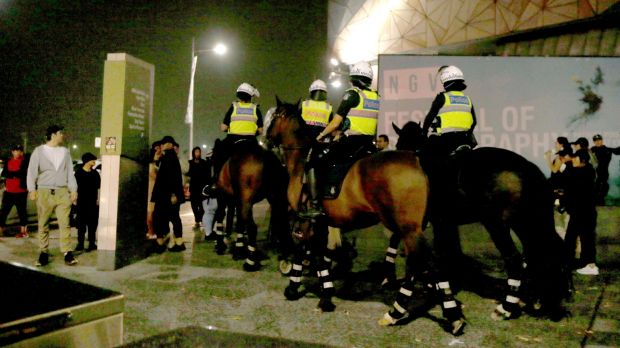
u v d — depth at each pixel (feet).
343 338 14.99
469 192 15.85
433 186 15.46
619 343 14.46
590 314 17.34
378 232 33.27
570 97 35.78
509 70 36.42
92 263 25.57
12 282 5.32
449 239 16.70
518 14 48.67
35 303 4.89
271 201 24.70
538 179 15.31
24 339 4.56
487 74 36.65
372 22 57.67
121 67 24.06
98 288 5.64
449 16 52.85
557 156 29.14
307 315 17.29
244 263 24.56
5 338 4.39
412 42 55.42
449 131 17.53
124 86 24.03
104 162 24.02
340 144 17.80
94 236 29.73
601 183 32.14
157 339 4.47
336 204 17.38
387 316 16.22
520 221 15.44
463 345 14.42
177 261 26.45
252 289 20.63
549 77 36.01
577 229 24.71
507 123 36.47
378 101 18.20
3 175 34.58
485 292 20.61
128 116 24.59
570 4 45.47
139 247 26.50
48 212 24.48
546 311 16.58
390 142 37.19
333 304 17.92
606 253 29.35
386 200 15.49
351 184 16.78
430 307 18.38
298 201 19.77
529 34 49.73
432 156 16.03
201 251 29.76
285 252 23.70
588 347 14.16
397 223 15.39
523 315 17.19
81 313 5.09
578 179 24.58
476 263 26.45
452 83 17.80
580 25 46.11
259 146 24.64
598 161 32.17
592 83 35.53
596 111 35.45
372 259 27.76
